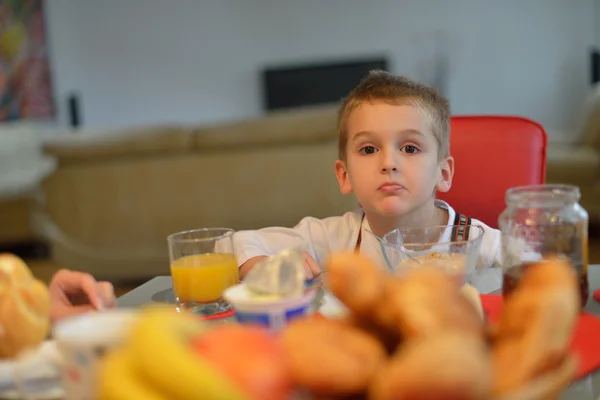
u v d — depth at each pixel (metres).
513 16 6.35
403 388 0.32
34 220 3.99
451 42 6.50
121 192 3.15
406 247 0.74
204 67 6.89
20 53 6.20
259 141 3.01
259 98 6.89
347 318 0.44
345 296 0.43
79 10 6.84
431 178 1.12
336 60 6.74
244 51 6.84
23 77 6.23
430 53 6.55
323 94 6.77
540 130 1.35
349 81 6.70
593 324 0.65
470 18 6.44
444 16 6.49
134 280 3.27
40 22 6.44
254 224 3.10
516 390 0.38
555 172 3.59
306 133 2.97
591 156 3.61
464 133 1.37
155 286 0.98
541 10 6.28
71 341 0.45
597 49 6.13
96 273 3.25
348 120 1.16
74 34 6.87
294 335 0.40
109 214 3.18
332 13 6.68
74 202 3.20
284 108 6.83
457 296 0.43
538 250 0.70
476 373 0.31
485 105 6.53
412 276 0.43
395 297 0.40
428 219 1.17
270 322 0.60
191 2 6.80
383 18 6.61
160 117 6.99
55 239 3.26
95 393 0.43
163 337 0.35
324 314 0.65
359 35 6.68
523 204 0.71
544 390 0.38
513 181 1.34
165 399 0.33
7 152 5.02
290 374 0.37
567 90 6.34
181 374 0.32
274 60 6.82
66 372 0.47
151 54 6.90
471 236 1.00
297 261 0.63
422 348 0.33
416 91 1.13
